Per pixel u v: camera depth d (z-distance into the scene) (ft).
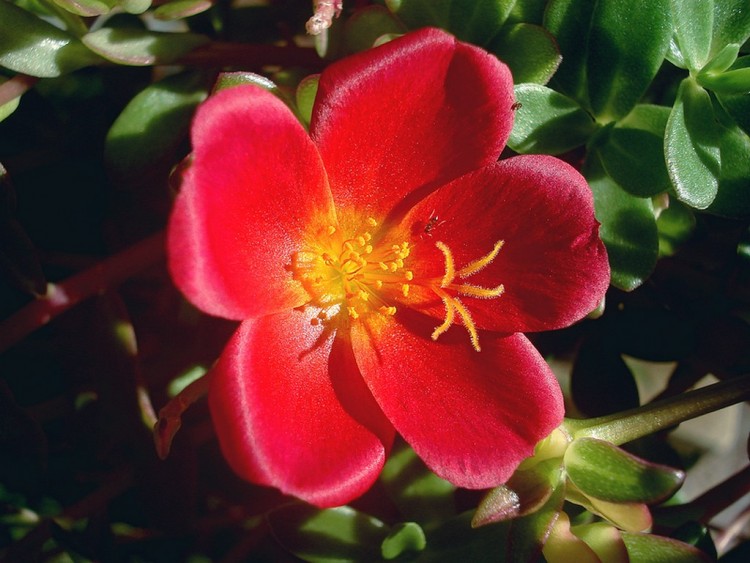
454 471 0.31
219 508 0.41
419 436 0.31
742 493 0.41
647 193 0.35
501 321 0.32
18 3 0.37
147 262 0.37
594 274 0.32
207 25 0.42
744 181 0.36
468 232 0.33
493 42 0.35
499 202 0.32
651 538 0.35
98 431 0.37
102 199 0.40
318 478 0.29
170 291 0.40
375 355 0.33
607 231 0.36
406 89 0.31
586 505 0.34
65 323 0.37
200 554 0.41
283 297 0.32
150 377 0.39
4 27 0.34
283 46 0.37
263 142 0.29
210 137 0.27
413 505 0.37
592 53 0.36
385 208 0.33
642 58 0.35
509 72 0.31
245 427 0.28
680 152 0.34
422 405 0.32
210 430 0.39
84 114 0.41
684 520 0.41
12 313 0.39
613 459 0.33
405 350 0.33
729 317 0.41
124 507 0.40
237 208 0.29
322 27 0.33
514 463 0.31
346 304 0.34
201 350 0.39
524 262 0.32
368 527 0.36
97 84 0.41
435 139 0.32
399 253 0.33
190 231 0.26
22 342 0.40
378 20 0.35
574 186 0.31
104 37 0.34
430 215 0.33
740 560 0.40
